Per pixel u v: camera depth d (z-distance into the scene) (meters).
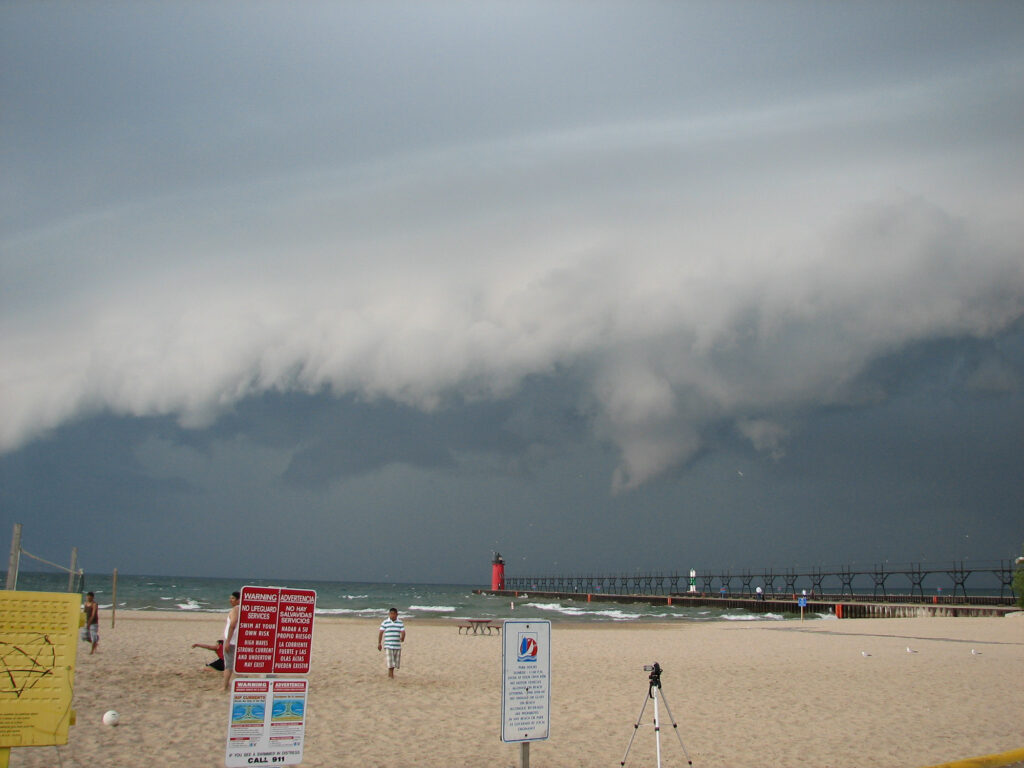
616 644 30.75
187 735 11.83
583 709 14.63
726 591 107.62
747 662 23.47
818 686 17.94
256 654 7.16
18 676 6.63
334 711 14.15
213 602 80.94
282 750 7.15
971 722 13.34
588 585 157.50
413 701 15.41
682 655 25.69
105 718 12.34
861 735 12.30
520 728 8.19
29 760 10.04
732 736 12.27
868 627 44.81
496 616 71.25
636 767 10.34
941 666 22.27
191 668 19.31
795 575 112.25
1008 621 51.75
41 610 6.80
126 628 34.12
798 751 11.22
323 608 77.75
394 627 18.83
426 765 10.31
